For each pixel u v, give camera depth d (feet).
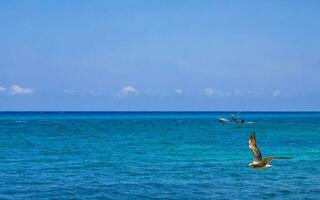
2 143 249.55
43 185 122.42
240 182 126.52
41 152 204.03
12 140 269.23
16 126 442.09
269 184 123.75
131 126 458.50
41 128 407.23
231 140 272.51
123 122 571.28
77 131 364.58
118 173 141.79
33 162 168.96
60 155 192.44
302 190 115.96
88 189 117.19
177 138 289.94
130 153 200.13
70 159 178.09
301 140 272.72
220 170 147.33
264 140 273.33
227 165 159.22
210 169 149.59
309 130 377.91
